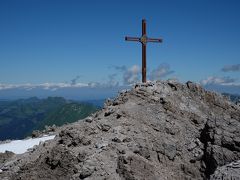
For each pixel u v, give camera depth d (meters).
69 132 35.53
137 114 38.44
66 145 34.56
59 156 31.84
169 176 30.61
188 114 40.81
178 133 36.97
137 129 35.88
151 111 39.44
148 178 28.84
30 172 32.00
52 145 38.00
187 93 45.22
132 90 43.28
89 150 32.28
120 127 35.59
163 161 32.56
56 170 31.25
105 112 40.69
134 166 29.19
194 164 33.31
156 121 37.97
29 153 40.59
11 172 36.41
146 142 34.12
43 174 31.38
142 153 32.03
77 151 32.25
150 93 42.38
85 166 29.42
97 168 29.20
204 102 45.16
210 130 35.25
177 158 33.66
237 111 45.44
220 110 44.75
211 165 32.25
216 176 28.02
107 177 28.27
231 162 30.70
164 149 33.69
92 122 38.19
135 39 45.59
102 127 36.22
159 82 45.69
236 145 32.53
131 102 40.88
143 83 44.91
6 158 43.84
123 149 31.58
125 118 37.50
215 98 45.94
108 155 30.88
